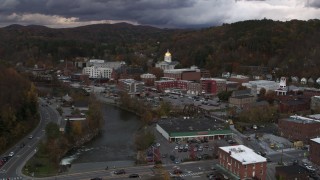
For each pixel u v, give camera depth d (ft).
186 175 513.86
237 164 501.15
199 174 518.37
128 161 578.66
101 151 637.71
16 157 574.56
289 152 625.82
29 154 589.73
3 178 490.49
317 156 563.48
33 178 493.77
